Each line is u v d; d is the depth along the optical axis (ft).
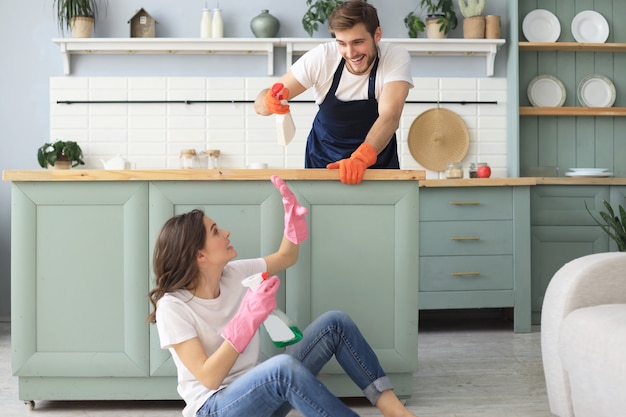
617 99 15.56
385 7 15.26
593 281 7.35
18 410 8.50
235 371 6.52
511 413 8.27
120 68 14.93
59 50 14.94
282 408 6.51
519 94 15.34
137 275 8.23
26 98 14.94
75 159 14.39
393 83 8.41
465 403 8.69
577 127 15.37
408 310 8.37
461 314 15.19
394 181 8.33
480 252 13.43
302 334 6.91
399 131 15.14
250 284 6.09
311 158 9.43
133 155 14.93
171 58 14.98
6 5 14.89
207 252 6.43
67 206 8.23
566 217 13.89
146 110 14.94
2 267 14.89
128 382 8.38
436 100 15.20
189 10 15.10
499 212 13.47
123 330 8.25
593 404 6.75
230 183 8.25
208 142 15.02
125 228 8.23
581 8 15.47
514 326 13.43
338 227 8.34
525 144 15.26
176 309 6.20
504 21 15.39
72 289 8.24
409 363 8.38
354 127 8.93
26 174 8.14
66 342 8.25
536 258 13.89
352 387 8.49
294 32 15.21
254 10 15.15
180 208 8.27
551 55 15.38
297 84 8.68
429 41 14.60
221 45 14.55
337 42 8.22
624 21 15.52
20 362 8.22
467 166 15.25
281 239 8.25
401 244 8.35
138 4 15.02
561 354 7.21
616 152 15.46
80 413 8.38
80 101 14.79
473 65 15.31
